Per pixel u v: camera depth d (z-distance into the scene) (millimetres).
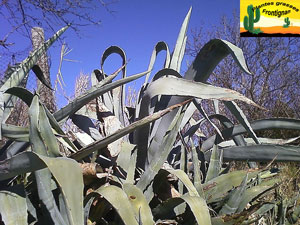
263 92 10188
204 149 2561
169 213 1849
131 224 1329
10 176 1380
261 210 2217
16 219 1389
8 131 1688
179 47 2504
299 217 2525
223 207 1913
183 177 1734
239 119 1988
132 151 1971
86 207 1545
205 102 8875
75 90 4332
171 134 1830
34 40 3369
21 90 1624
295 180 3650
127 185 1581
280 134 8148
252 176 2061
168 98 2111
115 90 2557
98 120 2293
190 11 2559
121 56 2512
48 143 1533
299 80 10703
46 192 1460
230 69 10836
